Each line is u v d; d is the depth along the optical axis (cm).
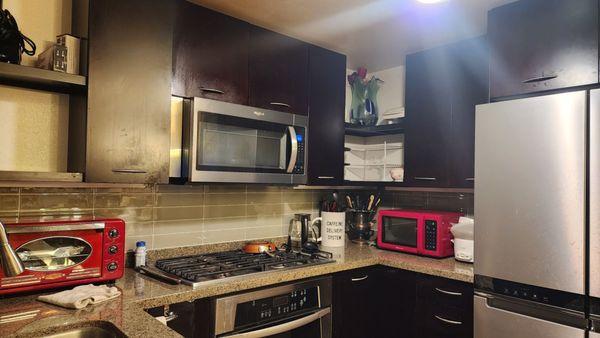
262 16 205
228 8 196
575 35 164
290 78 224
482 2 184
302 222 248
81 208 178
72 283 144
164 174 167
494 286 171
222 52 193
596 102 145
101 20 151
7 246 100
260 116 204
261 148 204
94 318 117
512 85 183
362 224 272
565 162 151
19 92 156
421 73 249
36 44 159
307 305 189
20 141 156
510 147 167
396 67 288
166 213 205
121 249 156
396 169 262
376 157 301
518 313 162
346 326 208
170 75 170
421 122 246
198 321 155
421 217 228
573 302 148
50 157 163
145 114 162
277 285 179
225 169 188
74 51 150
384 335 223
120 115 155
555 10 171
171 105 176
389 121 277
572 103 150
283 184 219
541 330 154
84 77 147
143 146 161
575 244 148
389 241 245
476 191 178
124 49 157
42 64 154
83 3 156
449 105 231
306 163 226
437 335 198
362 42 239
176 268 180
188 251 213
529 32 178
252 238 242
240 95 200
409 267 207
